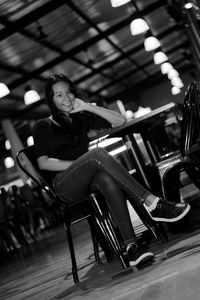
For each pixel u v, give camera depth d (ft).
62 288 8.11
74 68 50.52
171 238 8.23
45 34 34.30
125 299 5.26
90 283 7.35
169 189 9.92
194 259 5.43
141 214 8.54
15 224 28.07
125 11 42.63
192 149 8.86
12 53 36.52
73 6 34.78
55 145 8.22
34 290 9.52
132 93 78.69
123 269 7.29
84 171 7.56
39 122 8.29
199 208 10.89
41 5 31.42
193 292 4.58
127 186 7.26
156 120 12.85
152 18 51.08
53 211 36.11
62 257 13.39
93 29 42.16
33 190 34.50
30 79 42.27
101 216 7.62
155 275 5.57
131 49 56.65
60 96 8.23
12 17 31.60
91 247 12.81
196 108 8.77
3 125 49.75
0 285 13.51
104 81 65.36
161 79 81.00
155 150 13.80
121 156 20.39
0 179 63.21
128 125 9.90
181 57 78.59
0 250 24.71
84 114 8.81
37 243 25.90
